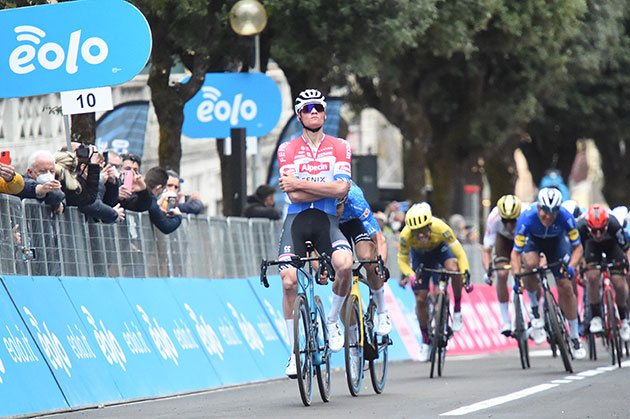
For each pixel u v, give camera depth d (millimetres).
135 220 26891
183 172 73062
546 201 28375
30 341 20797
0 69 24500
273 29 39688
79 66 24234
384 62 50844
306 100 20750
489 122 57094
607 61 65125
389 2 37906
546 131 73938
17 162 53188
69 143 25359
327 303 34594
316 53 38938
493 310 48375
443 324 29422
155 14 33375
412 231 28859
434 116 58719
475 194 84750
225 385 26938
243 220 33281
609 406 19859
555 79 57031
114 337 23688
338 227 21297
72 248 24156
